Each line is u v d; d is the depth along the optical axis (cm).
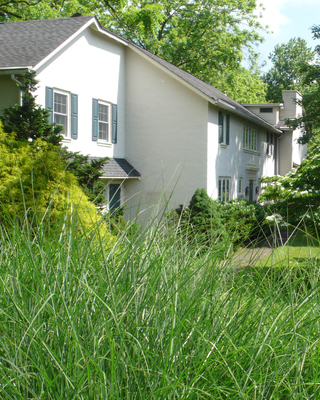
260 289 288
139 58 1856
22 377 198
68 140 1523
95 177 1149
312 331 233
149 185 1847
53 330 209
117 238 308
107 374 210
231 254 284
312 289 259
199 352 218
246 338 233
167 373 204
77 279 240
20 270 258
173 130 1822
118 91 1833
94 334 211
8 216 302
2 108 1318
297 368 203
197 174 1795
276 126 3173
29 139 1151
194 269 286
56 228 303
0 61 1323
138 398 203
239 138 2256
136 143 1878
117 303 227
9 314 232
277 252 295
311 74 2303
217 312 243
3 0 1875
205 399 196
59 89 1480
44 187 594
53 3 2648
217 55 3064
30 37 1523
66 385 189
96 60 1677
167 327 232
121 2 1770
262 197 1021
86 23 1571
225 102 1883
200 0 3131
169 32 3173
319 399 202
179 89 1808
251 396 205
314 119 2364
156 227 297
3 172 719
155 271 260
